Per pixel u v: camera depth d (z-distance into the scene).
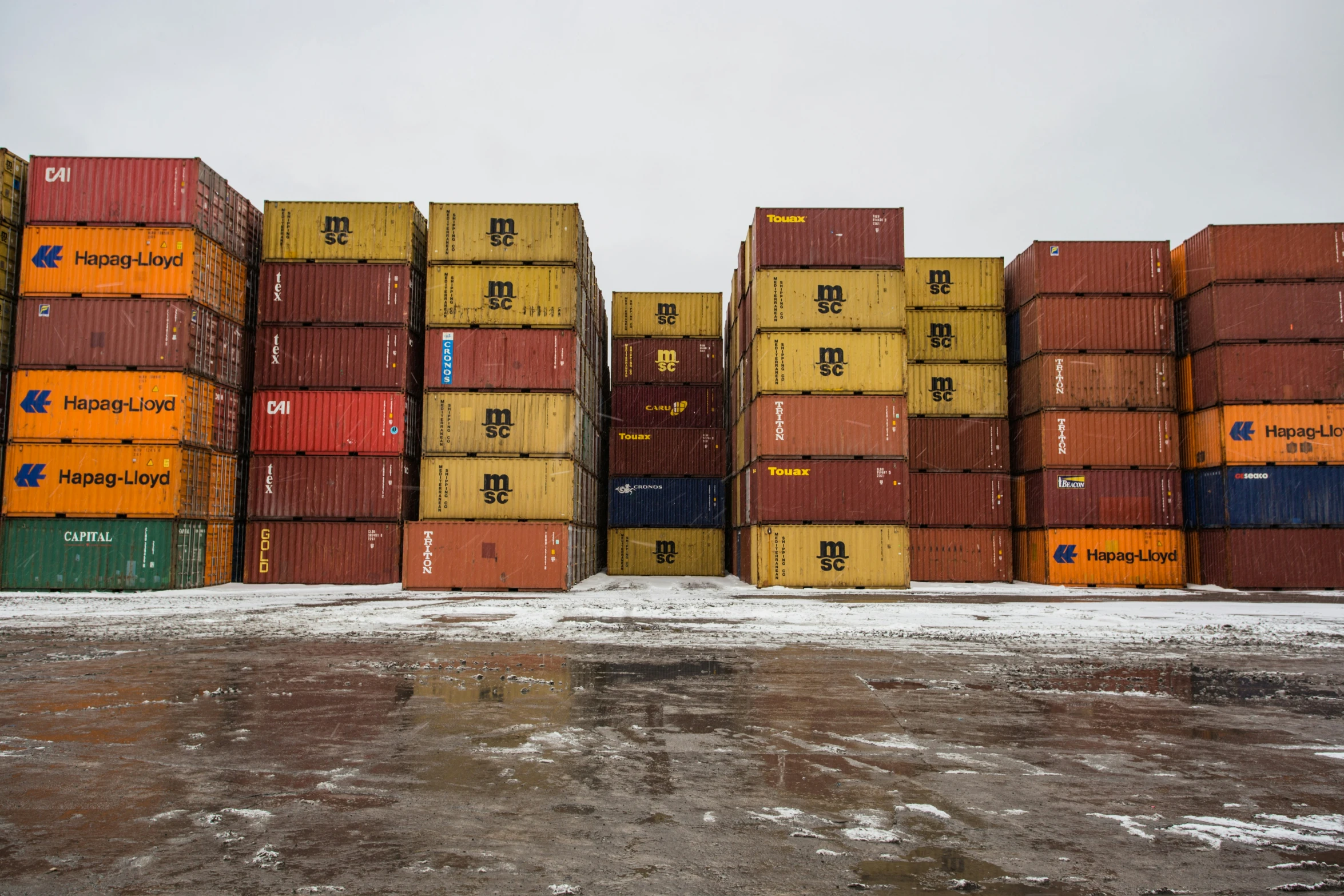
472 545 24.48
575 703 8.34
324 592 23.11
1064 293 28.19
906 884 4.14
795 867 4.34
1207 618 16.88
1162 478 27.48
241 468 26.30
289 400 25.75
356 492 25.58
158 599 20.39
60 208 23.34
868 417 25.50
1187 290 29.11
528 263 25.80
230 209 25.55
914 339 29.88
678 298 34.94
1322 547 26.20
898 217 26.08
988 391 29.61
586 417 29.70
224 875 4.20
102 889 4.03
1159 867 4.37
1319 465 26.50
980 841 4.73
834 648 12.35
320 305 26.06
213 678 9.60
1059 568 27.19
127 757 6.32
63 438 22.73
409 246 26.33
